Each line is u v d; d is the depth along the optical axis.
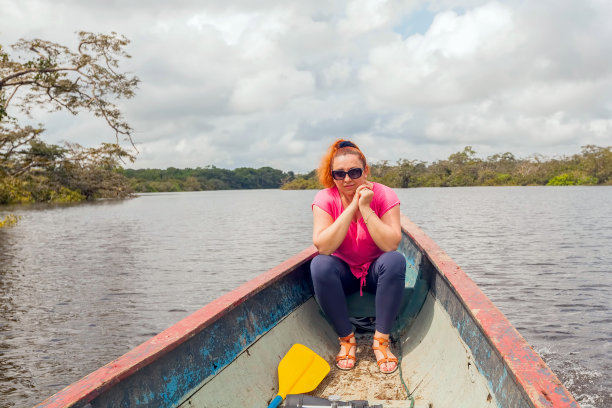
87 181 79.19
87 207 67.31
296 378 2.16
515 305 9.01
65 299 11.10
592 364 6.08
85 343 8.02
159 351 1.53
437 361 2.20
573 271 12.26
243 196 135.88
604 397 5.18
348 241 2.56
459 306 2.16
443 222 28.88
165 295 11.41
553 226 25.20
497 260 14.17
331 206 2.57
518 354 1.38
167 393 1.61
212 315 1.89
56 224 36.81
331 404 1.96
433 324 2.52
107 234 28.34
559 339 7.05
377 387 2.21
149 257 18.09
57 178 75.00
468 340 1.94
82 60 19.09
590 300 9.24
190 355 1.79
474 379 1.77
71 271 15.06
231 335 2.12
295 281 2.94
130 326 8.93
